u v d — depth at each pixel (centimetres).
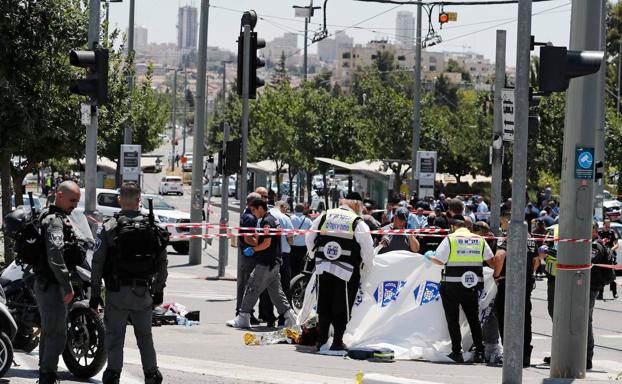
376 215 9212
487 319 4056
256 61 5909
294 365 3681
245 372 3444
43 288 2906
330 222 4031
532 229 8844
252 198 4838
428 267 4106
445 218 7131
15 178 7519
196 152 9312
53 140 6994
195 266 9300
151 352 2883
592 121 3466
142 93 12962
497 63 6391
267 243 4753
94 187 5203
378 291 4125
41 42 6481
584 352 3519
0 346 3086
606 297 7800
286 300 4812
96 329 3206
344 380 3328
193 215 9312
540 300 7294
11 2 6331
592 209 3500
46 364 2914
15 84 6406
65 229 2905
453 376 3509
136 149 10931
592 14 3419
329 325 4081
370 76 18625
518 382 3067
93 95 4731
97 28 4988
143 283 2830
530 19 3008
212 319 5347
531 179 16388
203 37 9200
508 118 5291
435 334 4069
